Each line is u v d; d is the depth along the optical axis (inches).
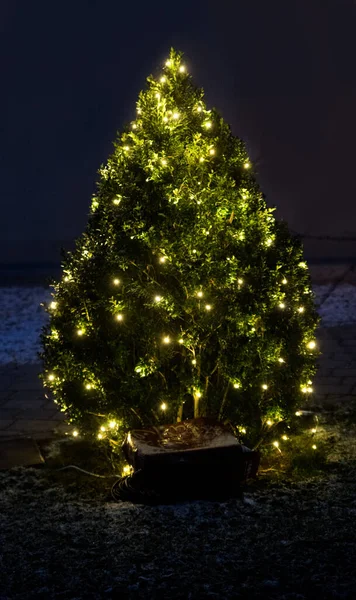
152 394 223.6
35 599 159.0
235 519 199.0
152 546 183.6
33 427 287.6
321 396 315.6
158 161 206.4
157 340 218.4
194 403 229.8
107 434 233.0
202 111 222.5
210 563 173.3
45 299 493.4
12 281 546.9
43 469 245.9
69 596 159.6
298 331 225.6
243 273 214.4
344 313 449.1
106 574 168.9
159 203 207.9
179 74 223.8
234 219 215.8
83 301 218.1
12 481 235.1
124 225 208.1
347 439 265.7
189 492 212.5
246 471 214.8
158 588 161.5
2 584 166.4
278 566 170.4
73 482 233.1
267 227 218.1
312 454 243.6
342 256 623.8
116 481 229.3
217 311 213.2
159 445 210.7
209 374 222.8
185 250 209.9
